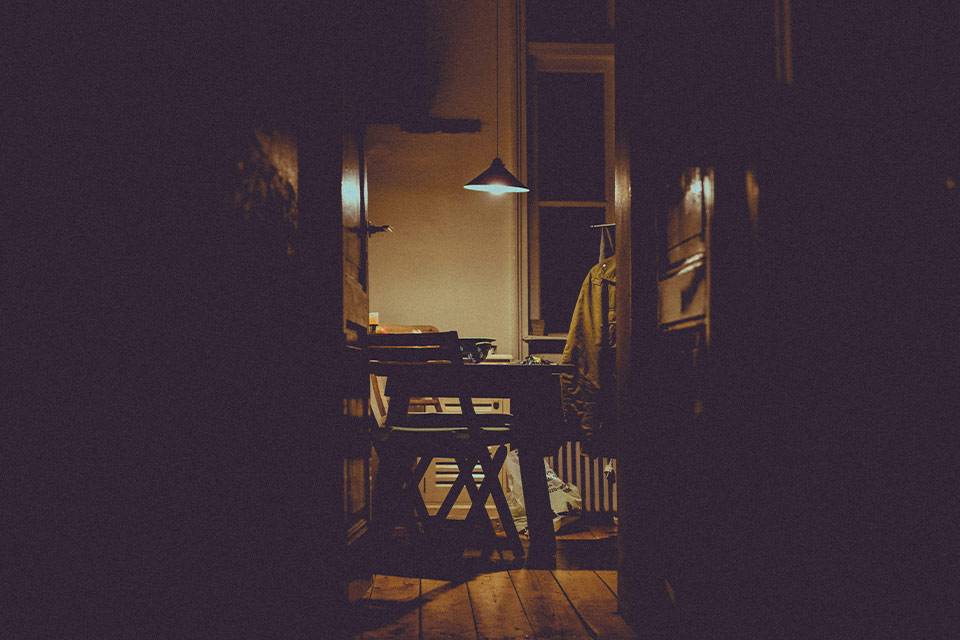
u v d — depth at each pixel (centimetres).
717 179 175
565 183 496
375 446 346
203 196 169
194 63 169
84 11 157
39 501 145
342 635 202
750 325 165
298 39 206
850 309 167
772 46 172
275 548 183
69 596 145
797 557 163
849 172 170
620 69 252
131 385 157
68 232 153
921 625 161
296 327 196
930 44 174
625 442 242
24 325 147
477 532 391
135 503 155
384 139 476
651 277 229
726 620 164
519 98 475
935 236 168
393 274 474
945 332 167
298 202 201
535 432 344
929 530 163
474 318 476
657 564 219
